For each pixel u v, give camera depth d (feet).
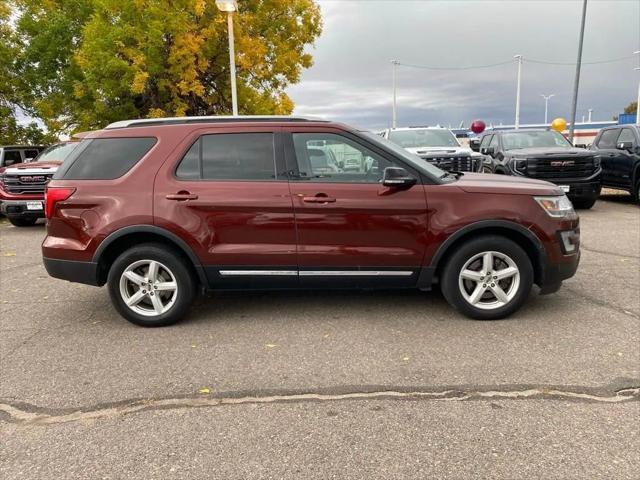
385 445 9.07
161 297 15.42
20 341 14.38
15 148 44.14
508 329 14.35
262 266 14.74
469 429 9.50
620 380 11.23
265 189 14.52
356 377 11.70
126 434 9.63
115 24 53.98
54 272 15.25
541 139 40.19
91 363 12.80
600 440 9.07
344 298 17.52
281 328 14.89
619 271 20.18
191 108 61.31
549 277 14.85
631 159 37.91
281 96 67.77
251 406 10.54
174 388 11.38
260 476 8.31
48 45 62.85
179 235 14.53
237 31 56.18
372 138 14.94
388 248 14.62
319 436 9.39
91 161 15.23
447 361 12.40
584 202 38.19
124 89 55.67
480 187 14.64
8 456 9.04
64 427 9.94
